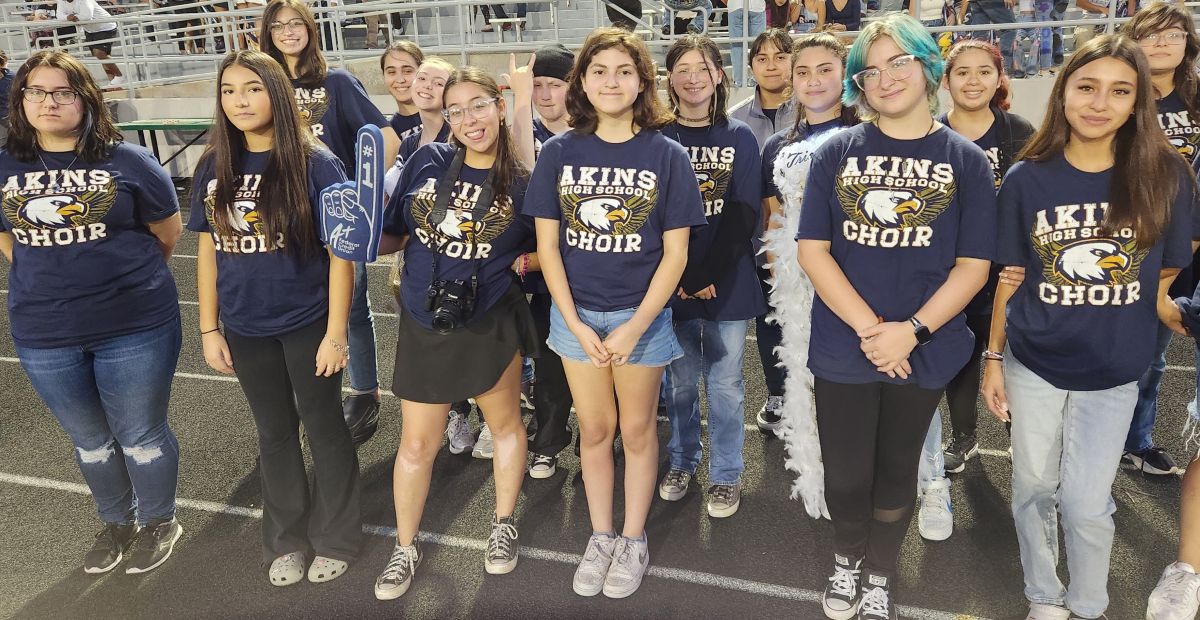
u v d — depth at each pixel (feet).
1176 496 10.11
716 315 9.41
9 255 8.89
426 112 10.36
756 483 11.04
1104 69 6.19
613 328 7.83
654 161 7.55
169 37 41.55
